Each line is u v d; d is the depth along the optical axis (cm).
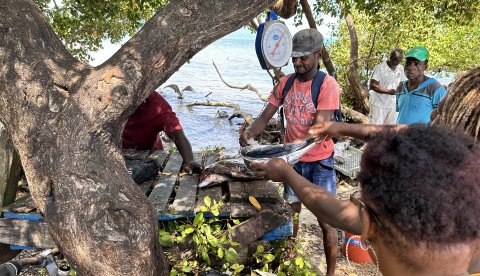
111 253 209
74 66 240
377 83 766
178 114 1340
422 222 89
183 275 285
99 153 225
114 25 814
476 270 106
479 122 168
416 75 510
